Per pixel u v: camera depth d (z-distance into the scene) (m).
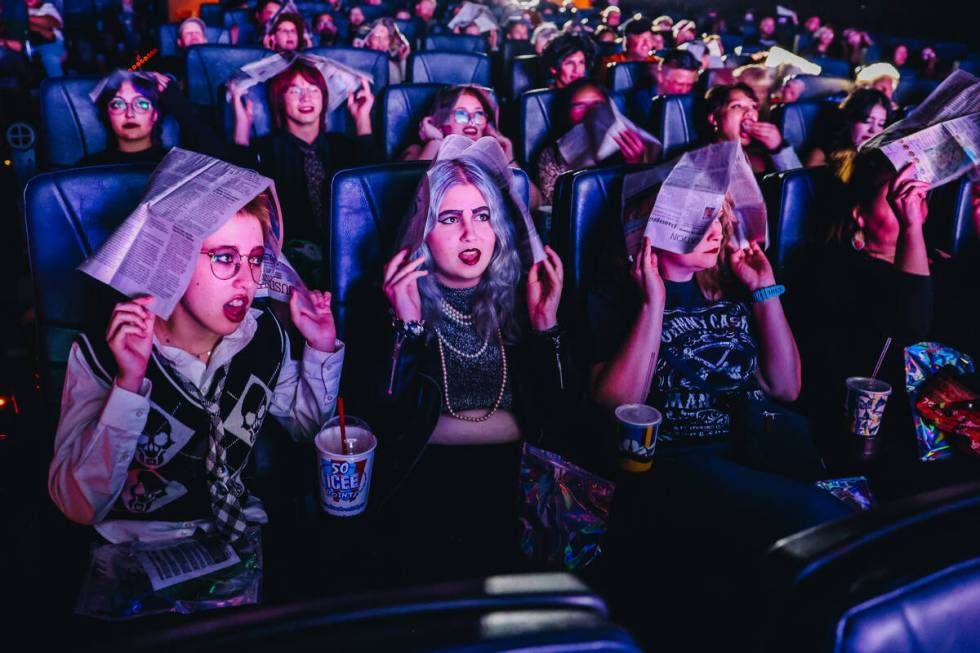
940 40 8.84
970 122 1.73
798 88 3.87
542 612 0.45
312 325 1.35
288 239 2.36
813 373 1.91
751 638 0.51
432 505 1.45
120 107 2.37
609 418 1.57
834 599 0.46
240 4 6.23
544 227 2.56
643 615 1.07
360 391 1.54
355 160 2.90
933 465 1.58
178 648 0.40
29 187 1.28
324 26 5.84
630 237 1.62
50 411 1.34
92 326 1.32
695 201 1.57
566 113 2.93
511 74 4.09
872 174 1.80
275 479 1.42
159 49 4.86
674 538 1.12
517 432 1.60
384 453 1.47
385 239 1.61
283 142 2.61
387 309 1.55
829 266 1.91
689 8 11.48
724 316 1.65
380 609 0.44
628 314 1.66
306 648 0.41
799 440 1.48
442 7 8.38
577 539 1.26
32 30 5.19
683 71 3.71
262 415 1.32
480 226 1.48
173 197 1.14
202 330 1.21
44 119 2.43
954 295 2.17
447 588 0.47
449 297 1.54
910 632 0.46
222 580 1.14
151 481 1.21
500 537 1.38
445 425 1.57
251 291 1.21
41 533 1.25
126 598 1.09
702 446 1.61
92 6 7.11
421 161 1.66
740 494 1.15
